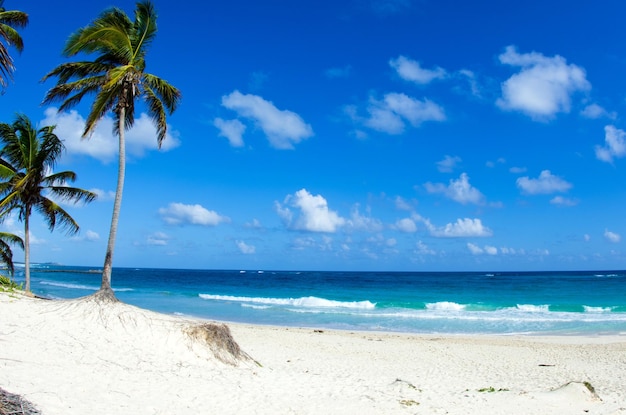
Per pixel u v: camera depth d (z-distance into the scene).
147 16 14.45
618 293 55.81
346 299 50.34
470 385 11.91
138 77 13.97
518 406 9.28
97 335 11.08
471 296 53.19
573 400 9.63
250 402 8.78
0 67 8.70
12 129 19.25
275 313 34.09
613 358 17.03
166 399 8.30
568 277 106.81
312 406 8.91
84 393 7.73
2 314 11.43
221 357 11.56
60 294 40.22
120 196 13.52
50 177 20.23
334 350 17.62
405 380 12.27
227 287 70.75
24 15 14.02
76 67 13.91
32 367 8.50
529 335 24.36
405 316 32.75
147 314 12.39
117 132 15.02
